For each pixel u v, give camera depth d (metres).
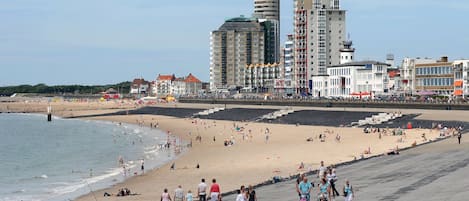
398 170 73.38
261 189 69.06
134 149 144.62
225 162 106.12
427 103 182.38
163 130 198.12
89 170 108.31
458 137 105.69
